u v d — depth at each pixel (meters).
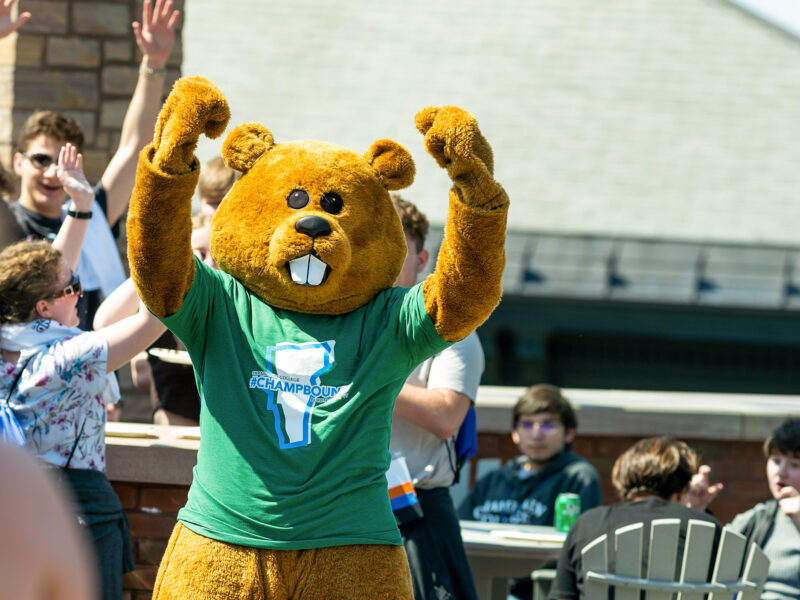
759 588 10.48
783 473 12.71
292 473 6.85
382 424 7.17
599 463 19.12
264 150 7.60
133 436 10.39
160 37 12.94
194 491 7.09
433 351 7.25
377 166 7.62
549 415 15.33
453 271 7.01
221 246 7.34
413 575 9.93
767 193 33.50
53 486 3.02
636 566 10.36
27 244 8.77
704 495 11.88
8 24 11.94
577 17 39.94
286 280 7.13
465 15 39.50
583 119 35.91
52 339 8.62
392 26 38.75
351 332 7.24
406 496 9.73
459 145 6.88
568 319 30.73
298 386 7.02
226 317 7.22
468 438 10.79
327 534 6.83
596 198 32.88
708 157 34.88
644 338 30.92
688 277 30.69
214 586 6.75
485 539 12.03
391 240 7.57
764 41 39.78
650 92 37.12
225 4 39.53
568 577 10.85
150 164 6.79
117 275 12.14
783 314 30.59
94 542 8.46
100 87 15.77
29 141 12.02
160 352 10.42
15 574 2.85
